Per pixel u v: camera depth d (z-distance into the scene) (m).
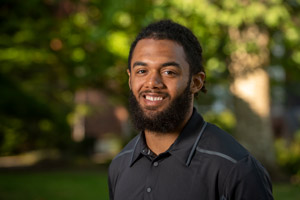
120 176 1.64
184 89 1.44
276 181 8.18
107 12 6.32
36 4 8.38
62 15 9.52
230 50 7.11
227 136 1.46
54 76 11.21
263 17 6.65
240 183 1.32
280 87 12.30
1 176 8.95
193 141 1.44
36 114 9.66
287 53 8.29
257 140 8.34
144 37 1.48
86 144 15.10
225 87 10.80
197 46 1.56
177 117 1.43
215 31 7.27
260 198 1.31
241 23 6.88
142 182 1.50
